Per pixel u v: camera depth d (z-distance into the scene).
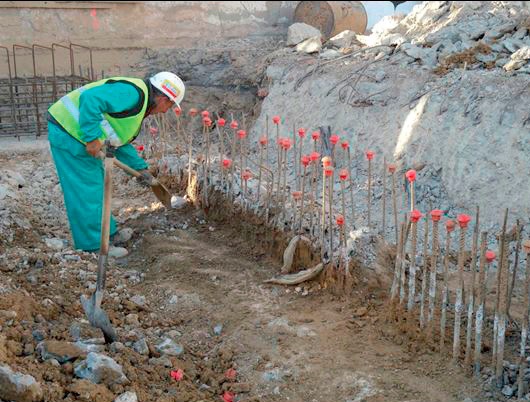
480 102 6.60
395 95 7.54
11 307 3.99
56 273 4.92
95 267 5.24
